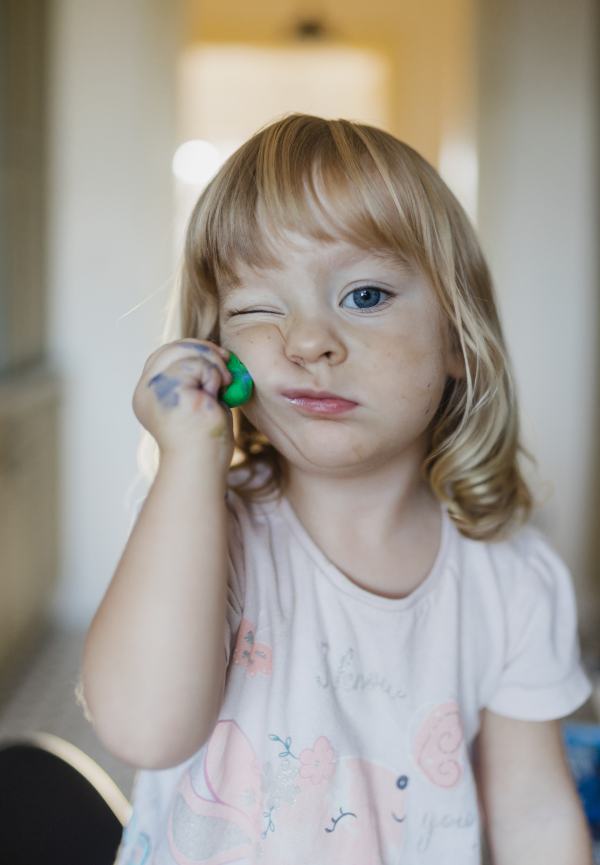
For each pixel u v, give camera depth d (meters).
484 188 2.72
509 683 0.64
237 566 0.57
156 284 2.66
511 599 0.66
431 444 0.68
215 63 4.25
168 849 0.54
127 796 1.65
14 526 2.21
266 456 0.66
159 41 2.59
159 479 0.49
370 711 0.57
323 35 4.09
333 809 0.54
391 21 4.08
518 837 0.62
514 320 2.76
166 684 0.45
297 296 0.52
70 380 2.68
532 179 2.71
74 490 2.72
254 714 0.54
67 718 1.98
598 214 2.69
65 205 2.62
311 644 0.57
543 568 0.69
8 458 2.12
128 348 2.68
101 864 0.70
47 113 2.58
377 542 0.61
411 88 4.14
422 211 0.57
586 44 2.66
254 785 0.54
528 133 2.70
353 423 0.51
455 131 3.04
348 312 0.52
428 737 0.58
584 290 2.74
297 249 0.52
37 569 2.47
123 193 2.63
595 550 2.80
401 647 0.59
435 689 0.59
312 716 0.55
